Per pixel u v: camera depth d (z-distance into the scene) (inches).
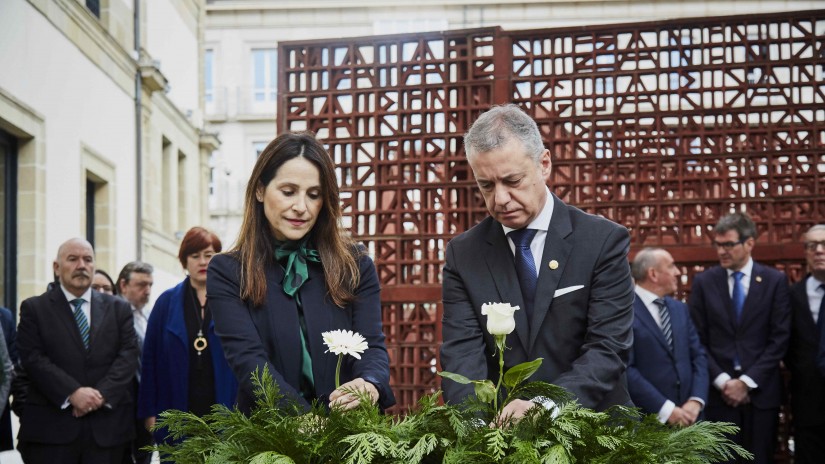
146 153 521.7
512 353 113.3
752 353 223.0
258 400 84.8
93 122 426.0
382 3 993.5
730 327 225.3
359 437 74.5
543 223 114.8
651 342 212.5
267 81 1049.5
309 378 106.3
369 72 247.6
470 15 957.2
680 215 238.2
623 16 922.1
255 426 77.7
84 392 199.0
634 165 239.5
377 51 246.1
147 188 524.7
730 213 226.5
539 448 77.4
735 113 237.6
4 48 323.0
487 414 83.8
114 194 459.5
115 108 462.6
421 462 78.7
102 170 439.8
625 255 113.9
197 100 700.7
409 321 241.1
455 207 240.8
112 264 452.1
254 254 107.3
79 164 404.2
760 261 239.8
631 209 242.7
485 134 107.3
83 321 206.4
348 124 247.1
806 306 222.7
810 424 220.8
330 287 107.7
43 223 357.4
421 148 242.7
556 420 79.0
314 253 109.0
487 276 114.7
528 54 240.8
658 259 215.8
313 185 106.1
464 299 116.6
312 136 108.3
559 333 112.0
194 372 172.6
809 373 220.8
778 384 222.4
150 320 179.0
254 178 108.0
